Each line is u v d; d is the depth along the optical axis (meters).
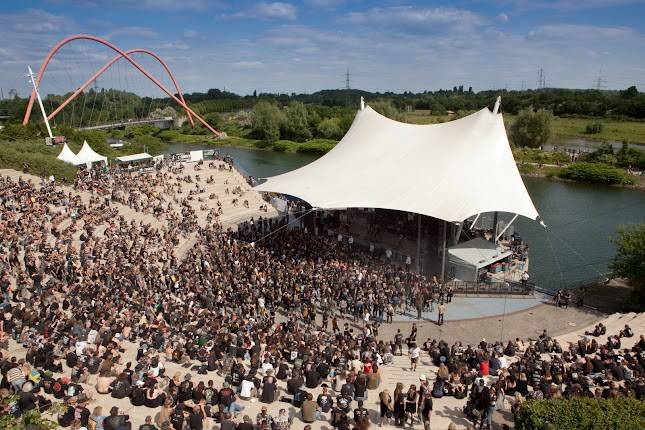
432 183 34.59
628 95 177.12
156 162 65.38
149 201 48.19
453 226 35.97
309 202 35.72
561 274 39.53
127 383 16.56
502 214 60.31
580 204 65.69
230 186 58.81
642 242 29.95
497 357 19.95
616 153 91.12
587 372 18.83
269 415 14.31
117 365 18.36
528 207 32.28
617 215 59.78
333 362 19.34
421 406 15.68
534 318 28.36
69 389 15.60
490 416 15.09
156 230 40.12
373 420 15.86
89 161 61.12
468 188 33.28
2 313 21.22
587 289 34.06
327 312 27.20
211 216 48.06
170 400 15.26
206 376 18.55
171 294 28.41
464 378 17.98
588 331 25.59
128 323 22.09
